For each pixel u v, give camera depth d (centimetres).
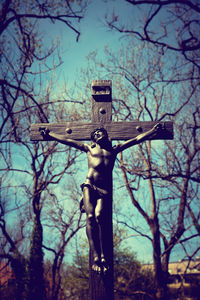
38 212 1647
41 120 1465
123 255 2152
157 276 1634
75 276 2167
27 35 1317
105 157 546
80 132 581
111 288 499
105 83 595
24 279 1533
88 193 524
